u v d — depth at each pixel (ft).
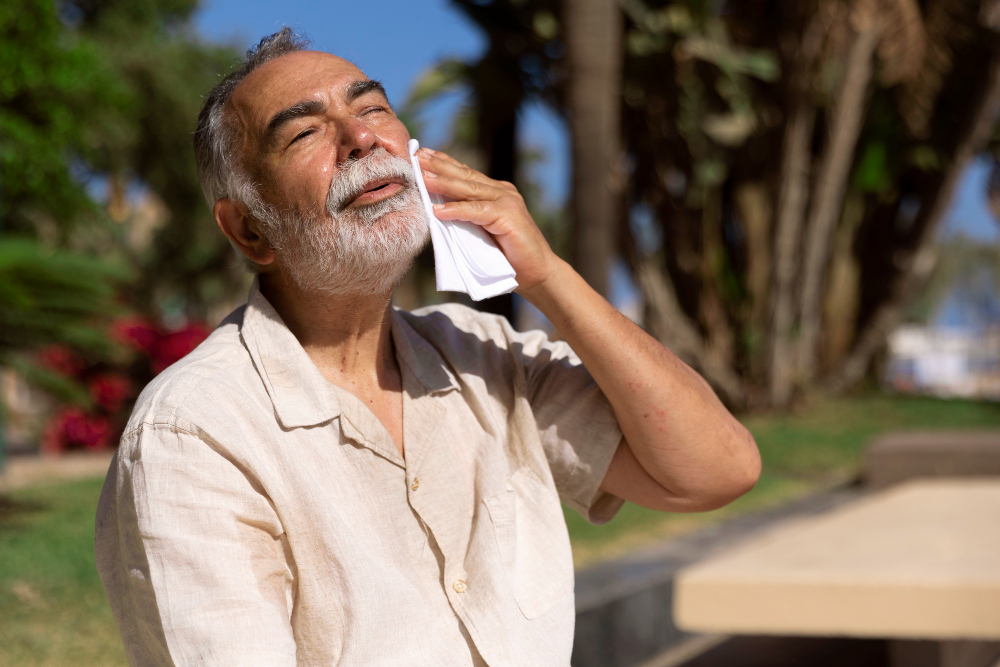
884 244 42.57
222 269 85.25
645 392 4.74
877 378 45.42
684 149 36.19
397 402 4.69
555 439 5.10
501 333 5.24
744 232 37.86
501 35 34.27
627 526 15.48
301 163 4.38
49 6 25.03
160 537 3.73
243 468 3.92
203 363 4.19
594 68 21.59
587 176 21.71
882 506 12.05
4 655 8.14
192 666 3.62
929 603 7.27
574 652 10.01
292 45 4.82
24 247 15.12
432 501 4.38
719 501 5.12
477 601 4.29
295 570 4.01
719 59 32.58
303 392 4.23
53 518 14.87
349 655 3.91
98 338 16.65
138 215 84.74
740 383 37.50
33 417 26.58
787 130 33.24
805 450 26.61
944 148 37.52
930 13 33.32
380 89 4.67
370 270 4.39
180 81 59.31
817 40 31.45
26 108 26.58
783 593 7.60
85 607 9.70
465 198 4.60
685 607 7.86
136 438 3.88
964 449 20.92
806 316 35.91
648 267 36.29
